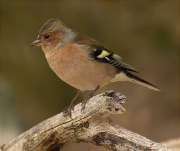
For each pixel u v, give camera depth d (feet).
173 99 45.27
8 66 43.27
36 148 23.66
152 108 45.03
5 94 44.14
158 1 43.04
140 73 47.47
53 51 24.22
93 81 23.88
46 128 22.80
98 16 43.75
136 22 44.09
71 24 42.68
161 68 47.55
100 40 44.29
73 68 23.13
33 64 43.16
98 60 23.76
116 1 43.47
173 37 43.98
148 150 18.81
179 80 46.50
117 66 24.90
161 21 43.50
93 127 20.66
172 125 42.32
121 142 19.79
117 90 47.47
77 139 21.95
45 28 24.54
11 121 42.60
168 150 18.39
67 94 45.09
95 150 42.88
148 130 42.60
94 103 20.29
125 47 45.52
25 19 41.65
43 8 41.83
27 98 44.37
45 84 44.09
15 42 42.24
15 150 24.47
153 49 45.93
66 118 21.75
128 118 44.50
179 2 42.73
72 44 23.76
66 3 42.37
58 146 23.52
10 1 41.24
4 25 41.83
